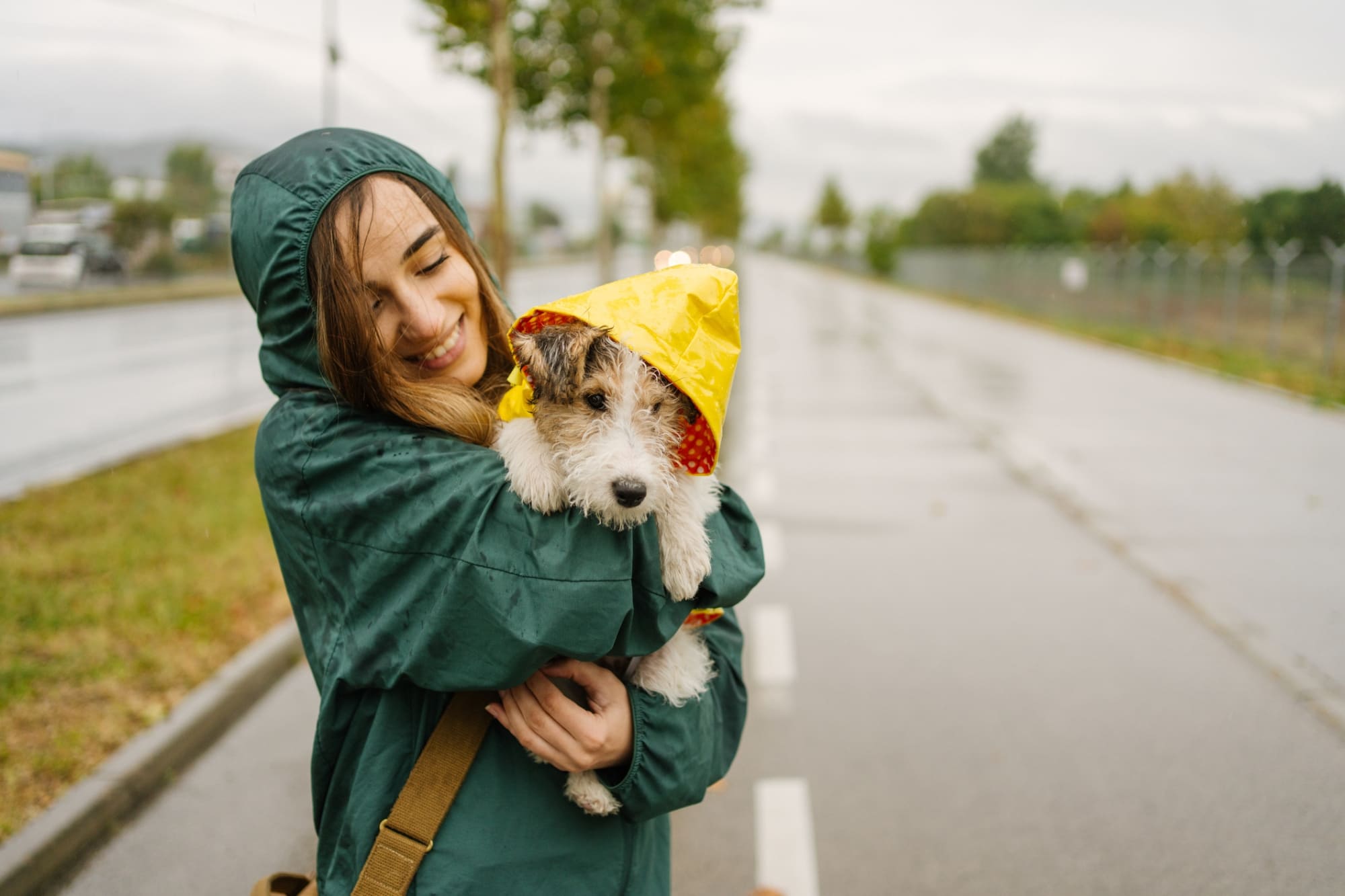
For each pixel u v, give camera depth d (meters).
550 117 16.78
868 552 6.85
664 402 1.81
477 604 1.41
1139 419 12.25
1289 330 18.50
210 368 14.45
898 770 3.93
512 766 1.55
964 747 4.09
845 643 5.23
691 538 1.63
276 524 1.61
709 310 1.54
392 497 1.47
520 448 1.64
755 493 8.57
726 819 3.62
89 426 10.23
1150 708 4.39
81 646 4.80
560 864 1.55
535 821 1.54
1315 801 3.59
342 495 1.51
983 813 3.61
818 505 8.16
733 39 19.69
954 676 4.79
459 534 1.43
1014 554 6.77
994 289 38.84
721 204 69.50
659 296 1.52
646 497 1.48
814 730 4.27
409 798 1.49
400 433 1.55
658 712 1.60
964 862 3.32
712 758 1.77
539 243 69.62
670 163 41.50
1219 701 4.44
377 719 1.54
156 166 20.66
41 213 17.38
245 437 10.09
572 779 1.59
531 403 1.80
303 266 1.57
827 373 17.22
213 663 4.78
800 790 3.80
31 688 4.36
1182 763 3.90
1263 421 12.02
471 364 1.89
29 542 6.32
